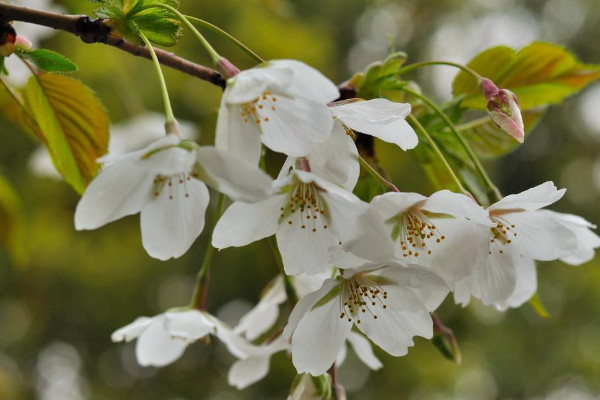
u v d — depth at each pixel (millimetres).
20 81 585
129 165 445
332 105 455
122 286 1567
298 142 442
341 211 457
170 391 1798
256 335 542
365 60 1819
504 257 487
